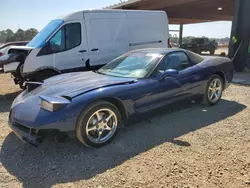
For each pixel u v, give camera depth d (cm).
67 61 646
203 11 1862
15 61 615
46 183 257
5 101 616
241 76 923
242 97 594
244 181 256
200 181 256
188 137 362
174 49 462
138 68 412
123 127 373
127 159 302
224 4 1491
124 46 752
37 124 295
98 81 370
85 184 255
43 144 344
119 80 373
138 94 365
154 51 454
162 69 412
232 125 409
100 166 288
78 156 312
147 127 402
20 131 316
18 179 265
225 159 299
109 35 715
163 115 457
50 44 614
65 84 364
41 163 297
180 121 427
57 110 299
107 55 718
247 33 1016
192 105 515
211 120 432
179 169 278
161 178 262
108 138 341
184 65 457
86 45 673
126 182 256
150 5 1499
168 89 406
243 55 1034
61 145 341
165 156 307
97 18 686
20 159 307
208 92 494
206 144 339
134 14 765
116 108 346
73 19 643
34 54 595
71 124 306
